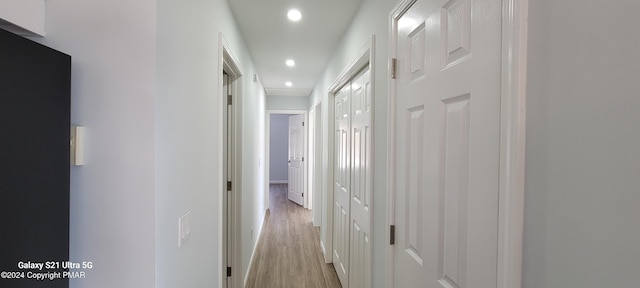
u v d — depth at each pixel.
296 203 6.18
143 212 0.80
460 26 0.80
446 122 0.87
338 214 2.85
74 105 0.80
